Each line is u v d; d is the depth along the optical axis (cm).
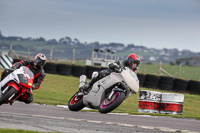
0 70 8069
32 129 1864
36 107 3412
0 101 2428
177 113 4162
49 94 5300
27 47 10619
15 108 3055
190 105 6022
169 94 4159
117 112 3691
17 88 2475
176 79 7856
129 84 2642
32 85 2703
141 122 2734
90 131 1936
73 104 3141
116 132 1978
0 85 2506
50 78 7556
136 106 5191
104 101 2764
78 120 2477
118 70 2656
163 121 2989
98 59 10781
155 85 7956
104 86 2722
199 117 3750
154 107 4178
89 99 2842
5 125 1919
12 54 10394
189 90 7725
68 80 7625
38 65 2723
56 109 3359
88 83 2916
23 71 2575
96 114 3169
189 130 2392
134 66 2730
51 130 1875
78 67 8562
